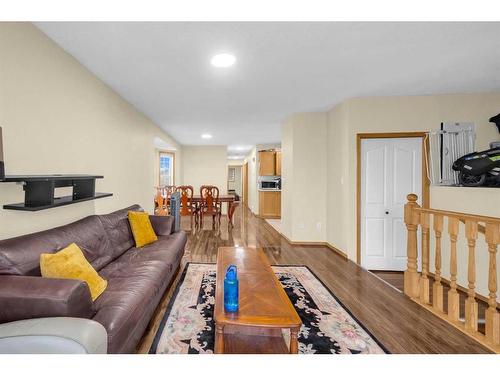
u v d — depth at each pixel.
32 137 1.85
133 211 3.04
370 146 3.62
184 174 7.99
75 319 1.12
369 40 2.05
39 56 1.90
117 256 2.39
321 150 4.42
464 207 2.84
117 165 3.30
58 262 1.47
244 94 3.36
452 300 2.10
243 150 9.58
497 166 2.62
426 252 2.40
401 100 3.52
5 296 1.14
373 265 3.66
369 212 3.65
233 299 1.41
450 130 3.41
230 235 5.20
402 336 1.90
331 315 2.18
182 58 2.33
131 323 1.43
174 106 3.88
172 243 2.84
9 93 1.65
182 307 2.25
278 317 1.36
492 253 1.82
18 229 1.73
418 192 3.54
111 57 2.31
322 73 2.71
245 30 1.89
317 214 4.46
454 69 2.65
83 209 2.51
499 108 3.42
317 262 3.58
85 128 2.54
